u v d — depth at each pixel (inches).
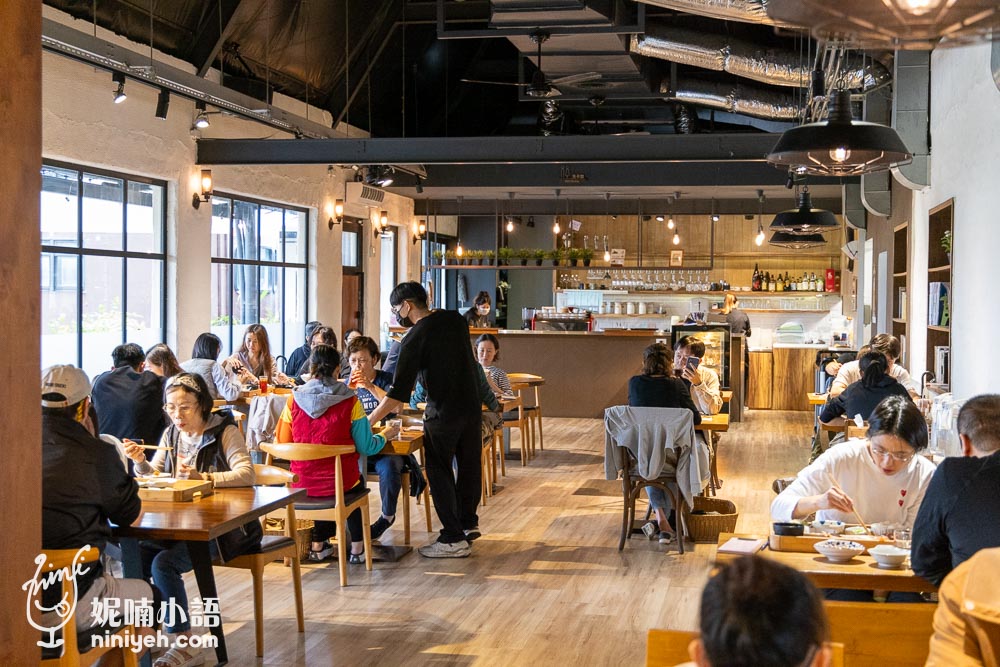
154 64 328.5
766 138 418.9
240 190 474.6
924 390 342.6
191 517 168.9
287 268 537.6
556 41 373.1
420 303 277.6
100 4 354.0
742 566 57.2
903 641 115.2
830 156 194.9
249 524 194.4
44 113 336.2
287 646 200.8
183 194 424.8
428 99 610.9
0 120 110.0
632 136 424.5
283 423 254.5
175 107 416.2
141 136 392.5
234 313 484.4
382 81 564.1
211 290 460.1
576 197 680.4
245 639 204.5
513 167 591.5
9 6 111.1
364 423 250.8
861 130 187.2
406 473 286.4
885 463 163.5
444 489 273.6
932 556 125.9
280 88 493.0
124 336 392.5
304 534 264.8
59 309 354.0
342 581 244.5
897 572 137.6
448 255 682.8
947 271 362.6
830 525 157.2
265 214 513.3
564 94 470.6
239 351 397.7
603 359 574.9
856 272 646.5
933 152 365.7
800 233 488.4
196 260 435.2
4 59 110.5
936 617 89.2
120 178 388.5
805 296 734.5
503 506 340.8
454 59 591.2
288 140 437.7
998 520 118.8
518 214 700.0
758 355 652.1
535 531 304.7
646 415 277.4
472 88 628.7
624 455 282.7
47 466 146.7
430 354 273.3
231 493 190.9
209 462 201.3
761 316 741.3
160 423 266.8
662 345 294.7
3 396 111.1
